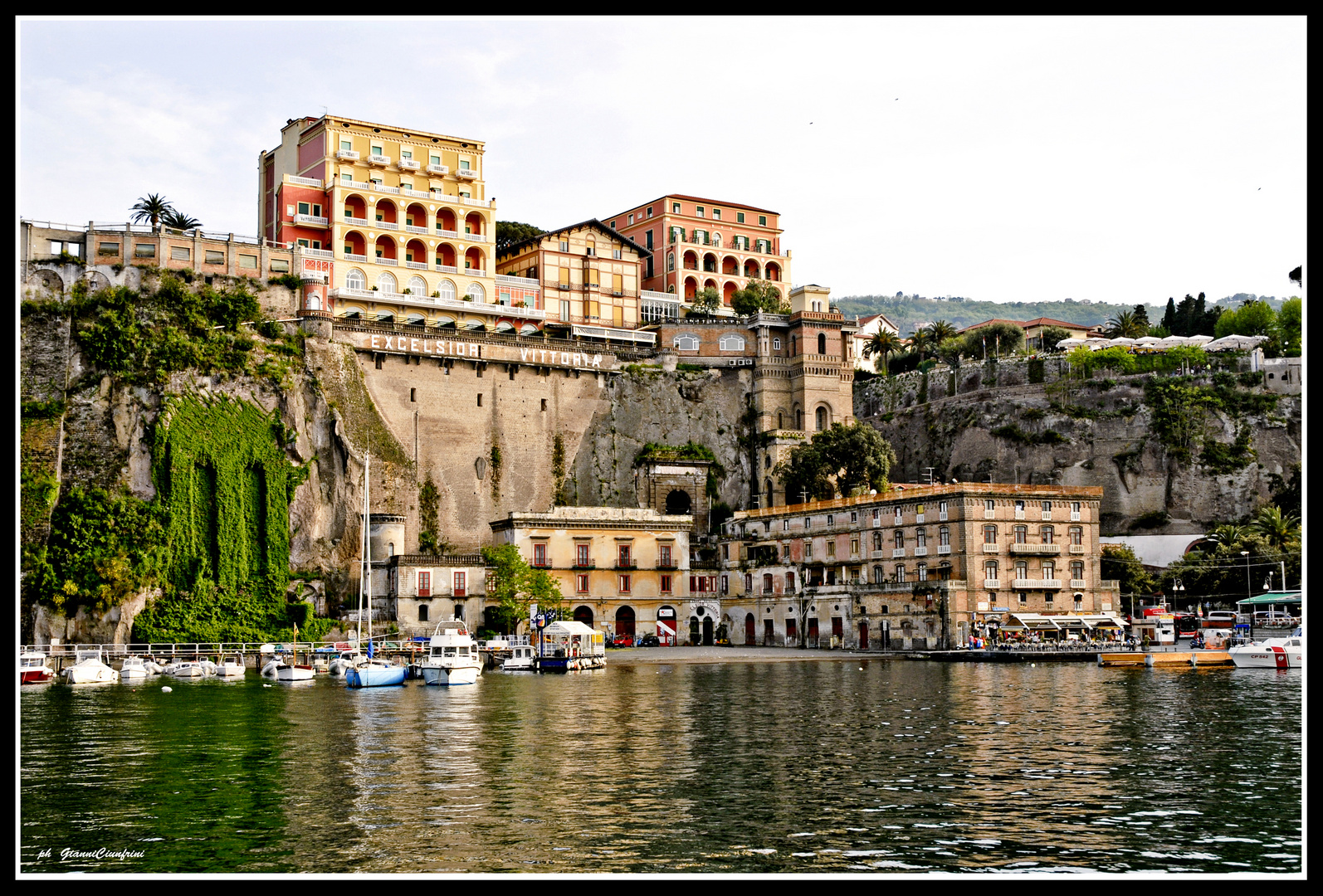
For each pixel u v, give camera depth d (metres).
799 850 33.19
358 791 41.47
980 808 38.44
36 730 58.94
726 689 80.81
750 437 166.38
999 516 118.62
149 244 139.50
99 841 34.41
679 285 187.50
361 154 155.75
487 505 150.50
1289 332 173.12
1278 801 39.41
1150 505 161.38
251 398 134.12
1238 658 96.31
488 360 152.88
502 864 31.83
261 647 118.19
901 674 93.50
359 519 137.75
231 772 45.44
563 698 75.12
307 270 148.00
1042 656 107.12
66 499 122.81
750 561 141.75
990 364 182.50
